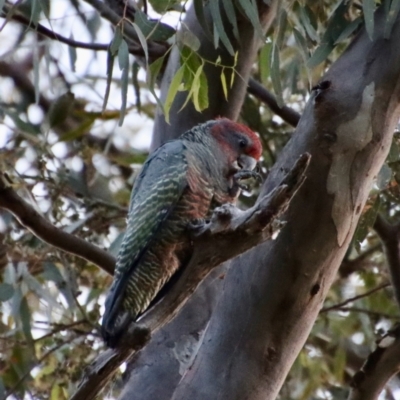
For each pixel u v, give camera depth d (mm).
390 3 9094
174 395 8281
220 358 8336
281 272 8297
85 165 14023
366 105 8430
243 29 11281
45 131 13242
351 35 10398
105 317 8461
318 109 8430
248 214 7199
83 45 11750
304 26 9984
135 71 12055
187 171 8891
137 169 15281
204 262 7633
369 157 8391
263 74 10594
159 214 8703
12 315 12000
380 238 11523
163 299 7797
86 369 7496
